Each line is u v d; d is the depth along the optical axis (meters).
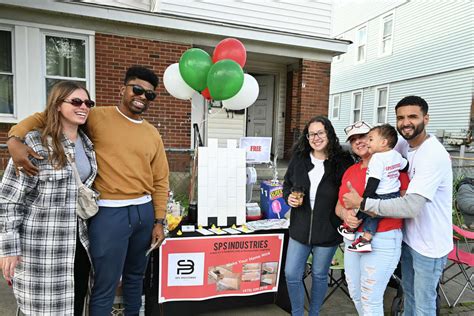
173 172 5.99
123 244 1.82
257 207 2.84
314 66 7.10
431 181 1.75
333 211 2.20
